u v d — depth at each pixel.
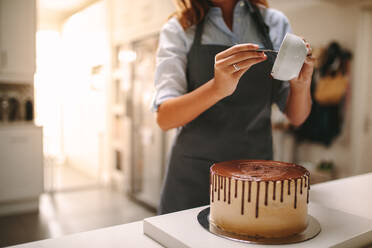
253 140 1.14
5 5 3.22
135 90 3.66
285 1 3.07
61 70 4.84
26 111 3.53
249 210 0.69
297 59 0.77
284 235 0.70
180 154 1.16
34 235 2.67
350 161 2.81
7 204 3.19
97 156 4.38
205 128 1.12
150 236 0.76
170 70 1.11
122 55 3.90
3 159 3.14
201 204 1.13
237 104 1.11
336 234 0.71
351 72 2.78
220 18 1.12
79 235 0.76
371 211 0.92
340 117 2.84
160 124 1.05
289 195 0.69
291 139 3.12
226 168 0.79
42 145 3.31
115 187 4.12
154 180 3.38
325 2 2.67
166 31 1.16
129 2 3.67
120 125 4.06
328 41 2.91
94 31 4.32
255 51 0.77
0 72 3.26
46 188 4.00
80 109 4.68
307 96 1.12
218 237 0.69
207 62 1.11
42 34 4.75
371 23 2.72
